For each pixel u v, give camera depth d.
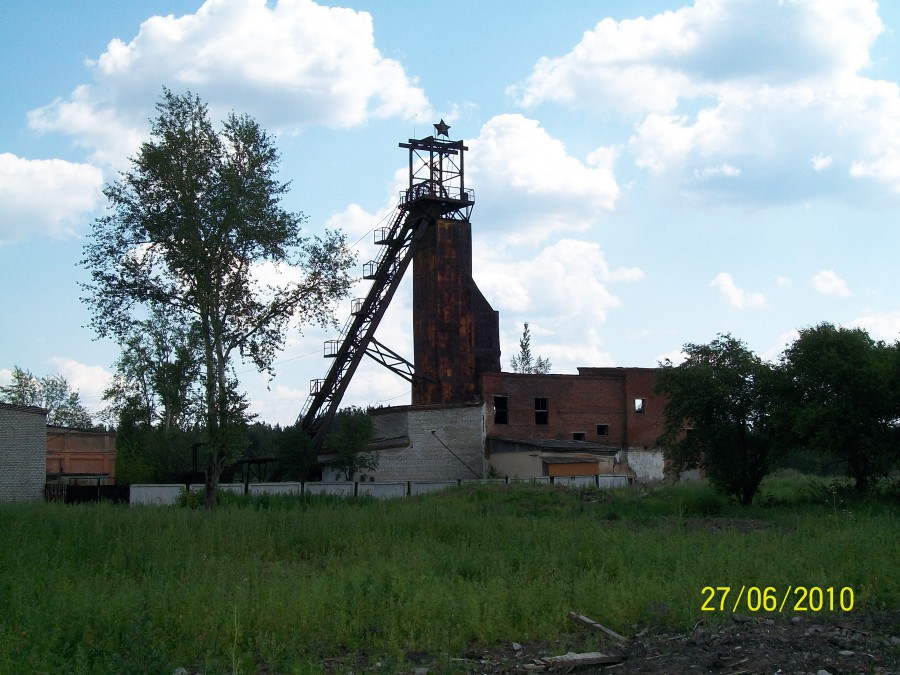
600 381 61.41
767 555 15.43
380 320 54.19
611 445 60.94
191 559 14.72
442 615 11.28
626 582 13.42
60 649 9.98
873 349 32.91
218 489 38.09
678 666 9.83
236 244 35.31
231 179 34.66
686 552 15.84
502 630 11.17
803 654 10.16
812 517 25.06
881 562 14.45
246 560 16.11
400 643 10.63
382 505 29.97
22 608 11.18
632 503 34.16
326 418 52.06
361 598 11.89
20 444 40.31
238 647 10.19
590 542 17.64
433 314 58.16
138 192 35.34
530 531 19.83
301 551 18.62
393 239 56.75
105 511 22.88
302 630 10.76
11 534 17.30
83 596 11.60
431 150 59.22
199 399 34.00
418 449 54.75
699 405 35.12
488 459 56.19
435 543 18.45
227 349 35.25
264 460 52.19
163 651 9.55
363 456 51.69
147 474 55.22
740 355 35.50
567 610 12.11
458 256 58.75
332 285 36.66
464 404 56.00
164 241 35.06
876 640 10.85
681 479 61.09
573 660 9.91
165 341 35.38
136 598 11.59
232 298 35.12
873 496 31.70
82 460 53.38
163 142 35.22
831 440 31.94
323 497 37.47
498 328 61.94
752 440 34.97
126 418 54.81
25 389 81.44
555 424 59.50
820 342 33.12
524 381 59.00
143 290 35.06
